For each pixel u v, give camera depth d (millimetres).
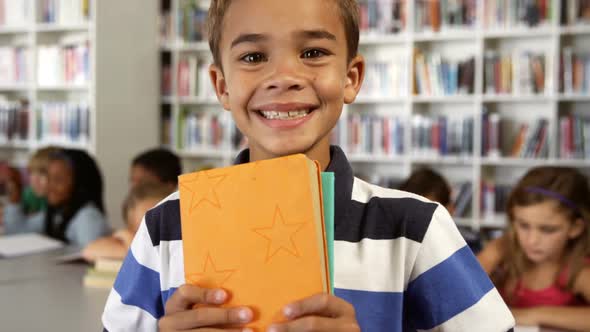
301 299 572
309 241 578
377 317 692
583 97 3197
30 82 3975
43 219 2842
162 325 616
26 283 1728
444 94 3498
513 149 3453
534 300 1729
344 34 714
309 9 667
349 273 707
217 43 753
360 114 3854
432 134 3533
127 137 3947
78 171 2693
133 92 3980
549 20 3250
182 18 4078
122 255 1904
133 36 3963
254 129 691
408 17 3510
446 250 708
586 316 1448
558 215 1649
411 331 729
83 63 3773
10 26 3990
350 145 3686
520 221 1717
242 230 604
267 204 598
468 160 3465
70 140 3850
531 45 3494
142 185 2045
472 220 3490
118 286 814
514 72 3340
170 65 4219
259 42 671
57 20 3873
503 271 1806
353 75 765
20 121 4023
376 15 3588
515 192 1746
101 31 3734
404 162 3742
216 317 584
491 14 3355
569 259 1707
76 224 2580
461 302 691
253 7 676
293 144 672
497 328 690
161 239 777
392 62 3594
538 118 3492
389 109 3850
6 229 2834
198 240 621
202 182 629
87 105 3783
